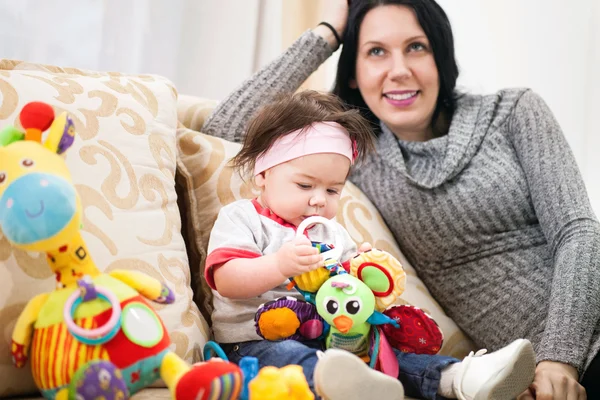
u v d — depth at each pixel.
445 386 0.94
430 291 1.47
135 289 0.76
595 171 2.18
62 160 0.74
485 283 1.39
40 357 0.70
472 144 1.45
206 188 1.22
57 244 0.69
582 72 2.20
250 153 1.08
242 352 0.98
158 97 1.19
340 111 1.08
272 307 0.91
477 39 2.25
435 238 1.43
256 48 2.06
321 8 2.11
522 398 1.08
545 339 1.15
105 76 1.17
